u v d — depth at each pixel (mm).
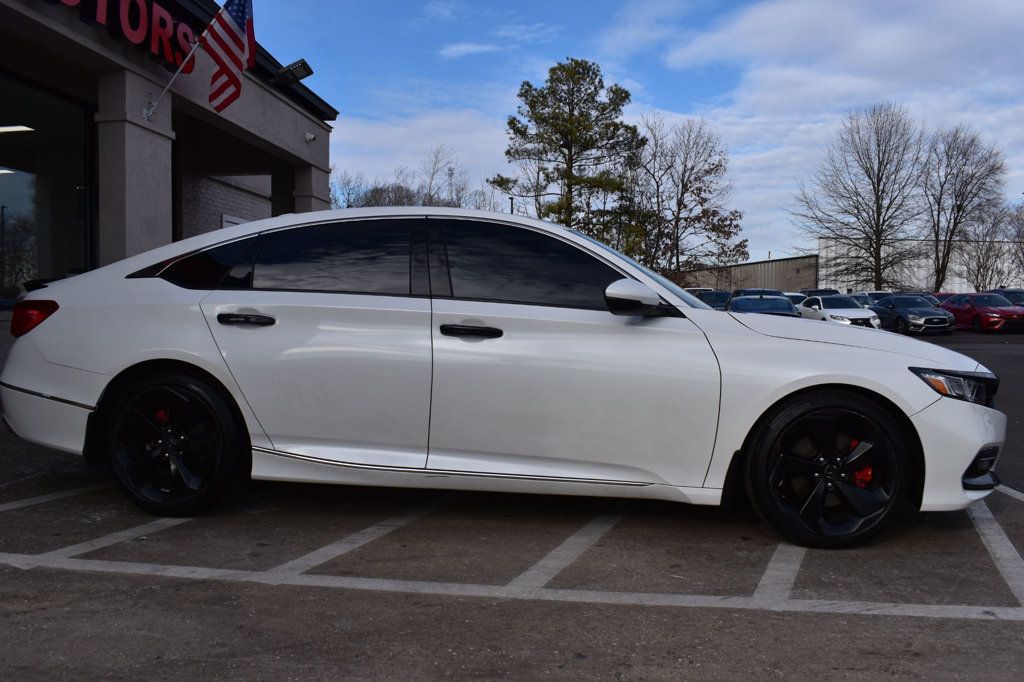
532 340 3787
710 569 3453
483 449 3838
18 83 9602
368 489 4816
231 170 13258
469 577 3336
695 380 3697
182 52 9094
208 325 3990
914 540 3877
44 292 4301
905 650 2666
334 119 13859
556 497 4652
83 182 10828
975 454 3613
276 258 4098
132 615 2898
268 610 2963
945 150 52469
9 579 3238
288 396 3918
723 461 3715
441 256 3992
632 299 3637
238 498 4570
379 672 2486
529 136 39219
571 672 2498
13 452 5688
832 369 3615
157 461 4113
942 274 53281
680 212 45812
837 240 53719
